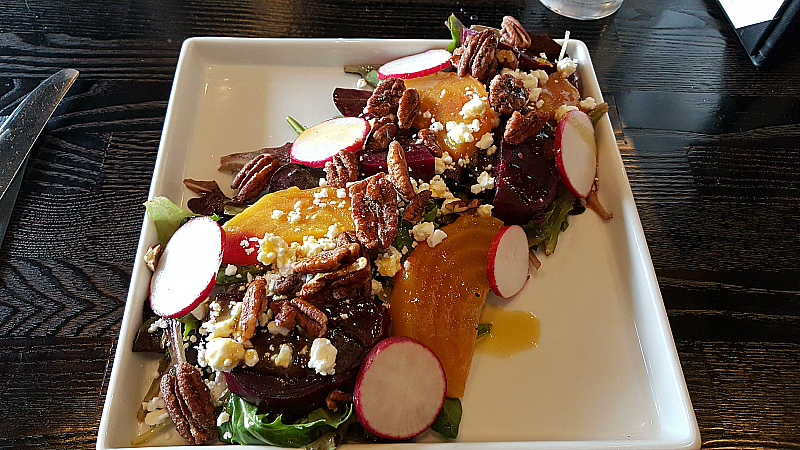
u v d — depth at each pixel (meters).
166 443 0.19
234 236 0.20
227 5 0.33
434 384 0.19
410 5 0.34
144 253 0.21
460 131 0.23
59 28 0.31
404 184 0.21
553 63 0.28
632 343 0.22
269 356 0.18
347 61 0.29
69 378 0.21
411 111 0.24
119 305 0.22
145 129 0.28
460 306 0.21
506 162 0.23
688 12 0.35
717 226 0.26
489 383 0.21
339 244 0.20
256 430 0.18
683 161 0.29
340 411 0.18
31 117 0.26
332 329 0.18
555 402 0.21
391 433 0.18
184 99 0.27
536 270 0.24
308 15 0.33
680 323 0.24
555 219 0.24
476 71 0.25
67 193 0.25
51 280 0.23
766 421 0.21
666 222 0.26
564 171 0.24
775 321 0.24
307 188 0.23
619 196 0.25
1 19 0.31
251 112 0.28
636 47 0.33
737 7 0.33
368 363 0.18
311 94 0.29
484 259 0.22
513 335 0.22
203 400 0.18
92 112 0.28
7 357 0.21
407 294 0.20
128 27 0.32
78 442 0.20
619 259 0.24
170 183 0.24
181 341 0.19
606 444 0.18
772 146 0.29
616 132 0.29
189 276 0.20
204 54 0.29
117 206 0.25
